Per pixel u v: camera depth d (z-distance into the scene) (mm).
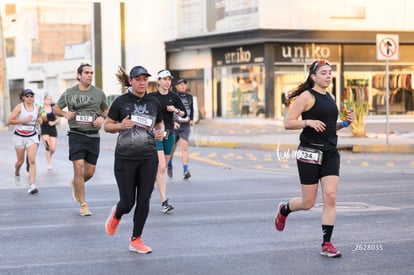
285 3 48531
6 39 79000
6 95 54500
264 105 50656
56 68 70500
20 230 13086
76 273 9727
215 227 13094
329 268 9781
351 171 22938
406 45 53312
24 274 9688
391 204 15570
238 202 16297
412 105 53781
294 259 10367
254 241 11750
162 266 10055
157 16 58000
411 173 22125
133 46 58844
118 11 61031
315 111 10250
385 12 50438
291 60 50531
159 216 14438
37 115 18484
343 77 51938
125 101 10797
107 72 61875
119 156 10812
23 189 19219
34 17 72938
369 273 9484
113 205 16094
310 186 10531
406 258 10344
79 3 66625
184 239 11984
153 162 10906
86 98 14461
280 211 11305
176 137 20766
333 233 12250
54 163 26547
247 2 49031
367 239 11711
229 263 10172
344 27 49719
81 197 14734
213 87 55312
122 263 10281
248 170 23750
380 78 52906
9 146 36062
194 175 22203
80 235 12516
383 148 30625
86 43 65562
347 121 10383
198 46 54219
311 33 49125
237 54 52688
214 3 51750
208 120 54562
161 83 16391
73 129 14609
